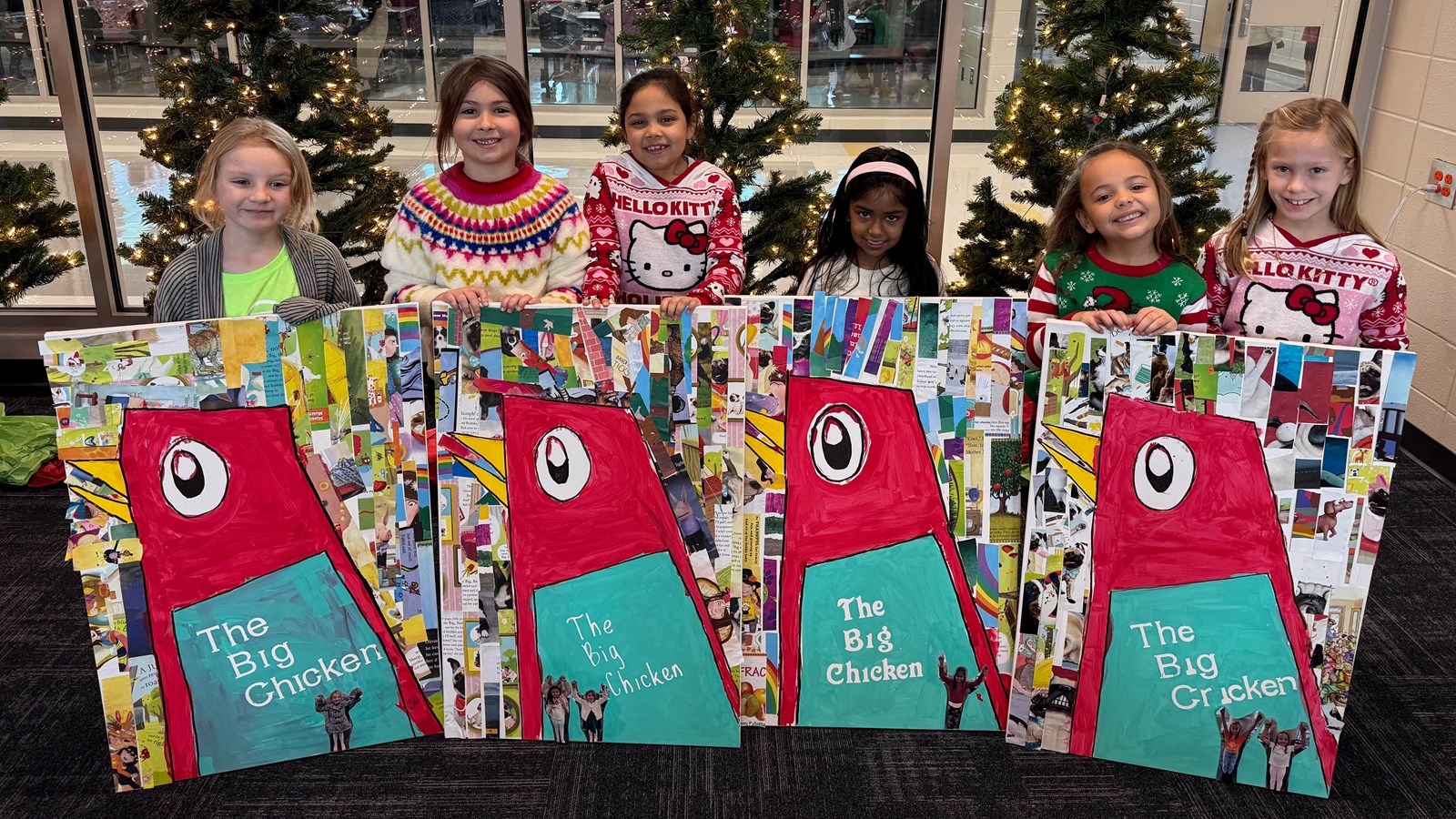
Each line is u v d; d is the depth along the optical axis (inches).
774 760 84.7
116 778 80.3
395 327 78.5
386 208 144.5
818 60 163.3
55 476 130.0
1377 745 88.0
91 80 157.6
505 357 79.6
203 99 134.8
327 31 157.9
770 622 85.3
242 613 80.5
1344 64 155.1
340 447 79.7
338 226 140.0
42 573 111.8
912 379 80.7
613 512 82.5
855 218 95.7
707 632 84.4
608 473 81.7
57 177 162.2
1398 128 147.2
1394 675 97.5
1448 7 135.0
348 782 82.1
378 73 161.6
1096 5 127.6
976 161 169.2
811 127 135.3
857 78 164.7
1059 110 132.0
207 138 132.0
